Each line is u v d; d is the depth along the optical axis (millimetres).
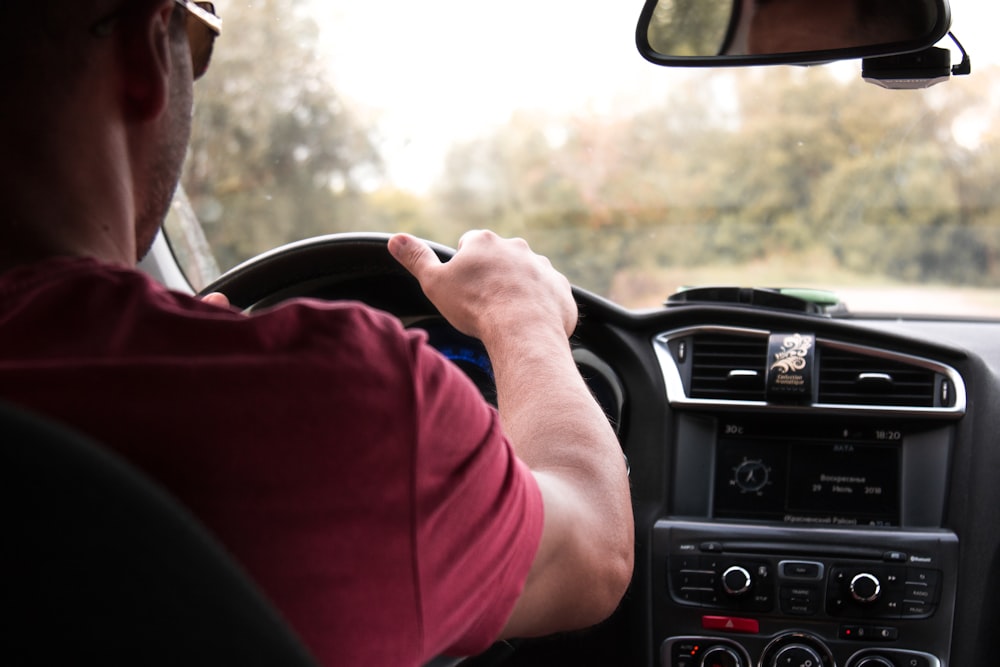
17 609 708
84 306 867
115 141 934
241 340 856
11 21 880
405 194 5465
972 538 2070
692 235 4277
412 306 2174
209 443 823
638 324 2189
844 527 2119
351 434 855
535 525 995
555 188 6770
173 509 769
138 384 824
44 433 743
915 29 1792
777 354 2135
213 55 1142
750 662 2119
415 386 891
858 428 2146
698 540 2141
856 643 2088
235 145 4758
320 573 843
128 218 958
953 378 2107
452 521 914
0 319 861
